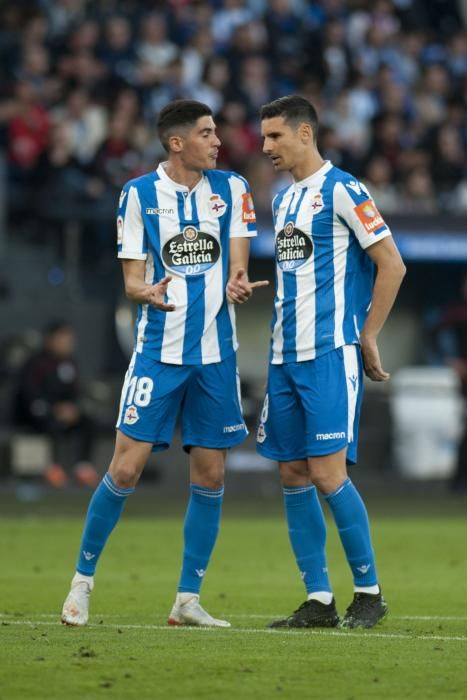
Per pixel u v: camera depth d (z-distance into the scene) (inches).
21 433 2691.9
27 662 868.6
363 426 3014.3
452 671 855.7
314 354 1075.3
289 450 1095.6
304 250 1085.1
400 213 2950.3
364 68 3467.0
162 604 1263.5
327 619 1082.1
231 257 1098.1
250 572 1572.3
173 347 1081.4
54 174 2910.9
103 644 946.1
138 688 794.2
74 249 2972.4
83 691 785.6
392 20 3668.8
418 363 3157.0
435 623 1118.4
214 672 841.5
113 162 2906.0
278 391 1098.1
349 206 1074.7
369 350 1086.4
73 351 2933.1
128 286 1083.3
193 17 3294.8
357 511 1071.6
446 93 3462.1
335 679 826.8
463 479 2790.4
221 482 1100.5
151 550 1796.3
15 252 2967.5
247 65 3154.5
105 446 2847.0
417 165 3090.6
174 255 1087.6
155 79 3051.2
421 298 3161.9
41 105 2979.8
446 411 3014.3
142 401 1078.4
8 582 1440.7
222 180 1101.7
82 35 3085.6
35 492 2605.8
